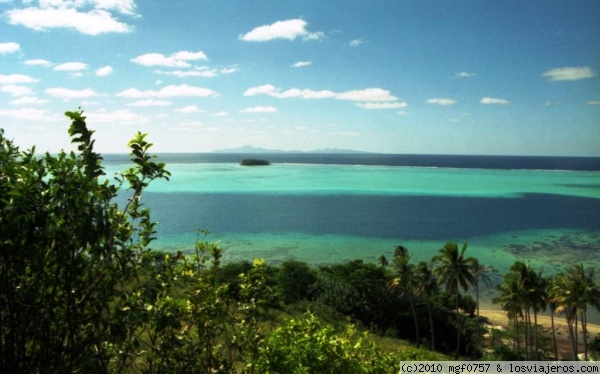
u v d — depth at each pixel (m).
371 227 102.94
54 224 4.56
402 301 55.16
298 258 76.12
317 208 128.88
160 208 125.50
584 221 108.81
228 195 154.75
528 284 44.50
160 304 5.32
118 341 5.05
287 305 45.41
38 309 4.60
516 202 141.50
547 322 61.56
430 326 54.72
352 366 6.20
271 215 116.62
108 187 4.88
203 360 5.88
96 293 4.98
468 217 115.75
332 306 52.53
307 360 6.09
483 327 57.47
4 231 4.35
